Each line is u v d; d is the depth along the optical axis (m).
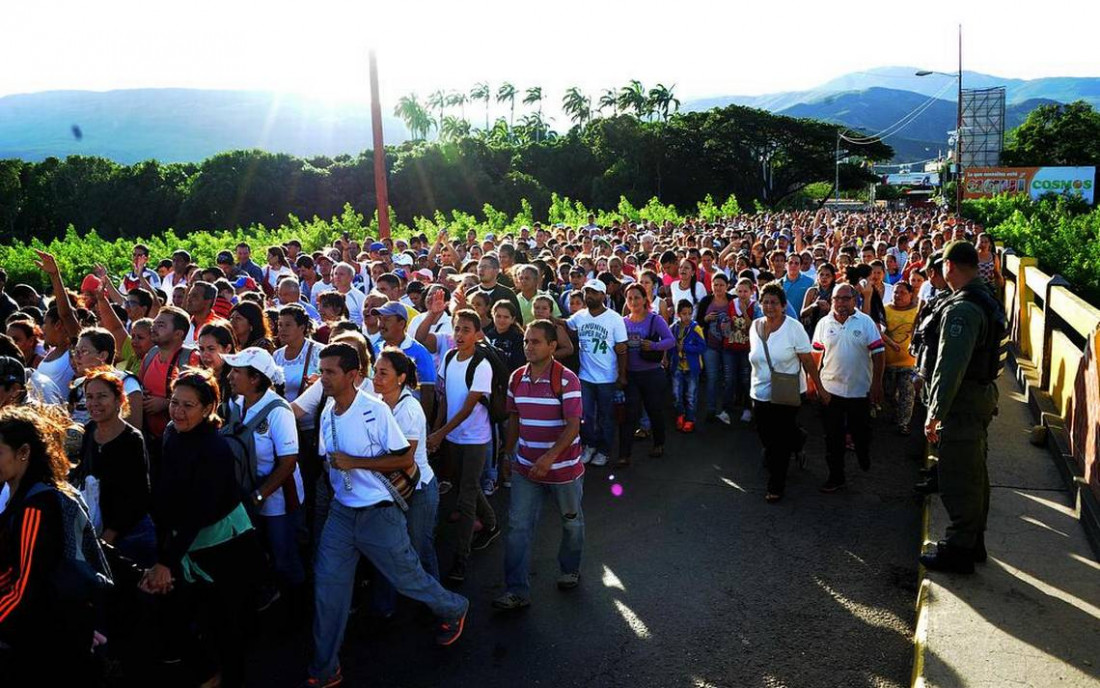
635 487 7.41
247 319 6.21
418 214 67.25
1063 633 4.35
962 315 4.77
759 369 6.86
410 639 4.90
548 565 5.90
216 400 4.09
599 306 7.79
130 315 7.43
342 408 4.37
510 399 5.24
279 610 5.29
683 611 5.15
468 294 8.03
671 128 93.94
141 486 4.40
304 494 5.61
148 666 4.63
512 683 4.41
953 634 4.36
